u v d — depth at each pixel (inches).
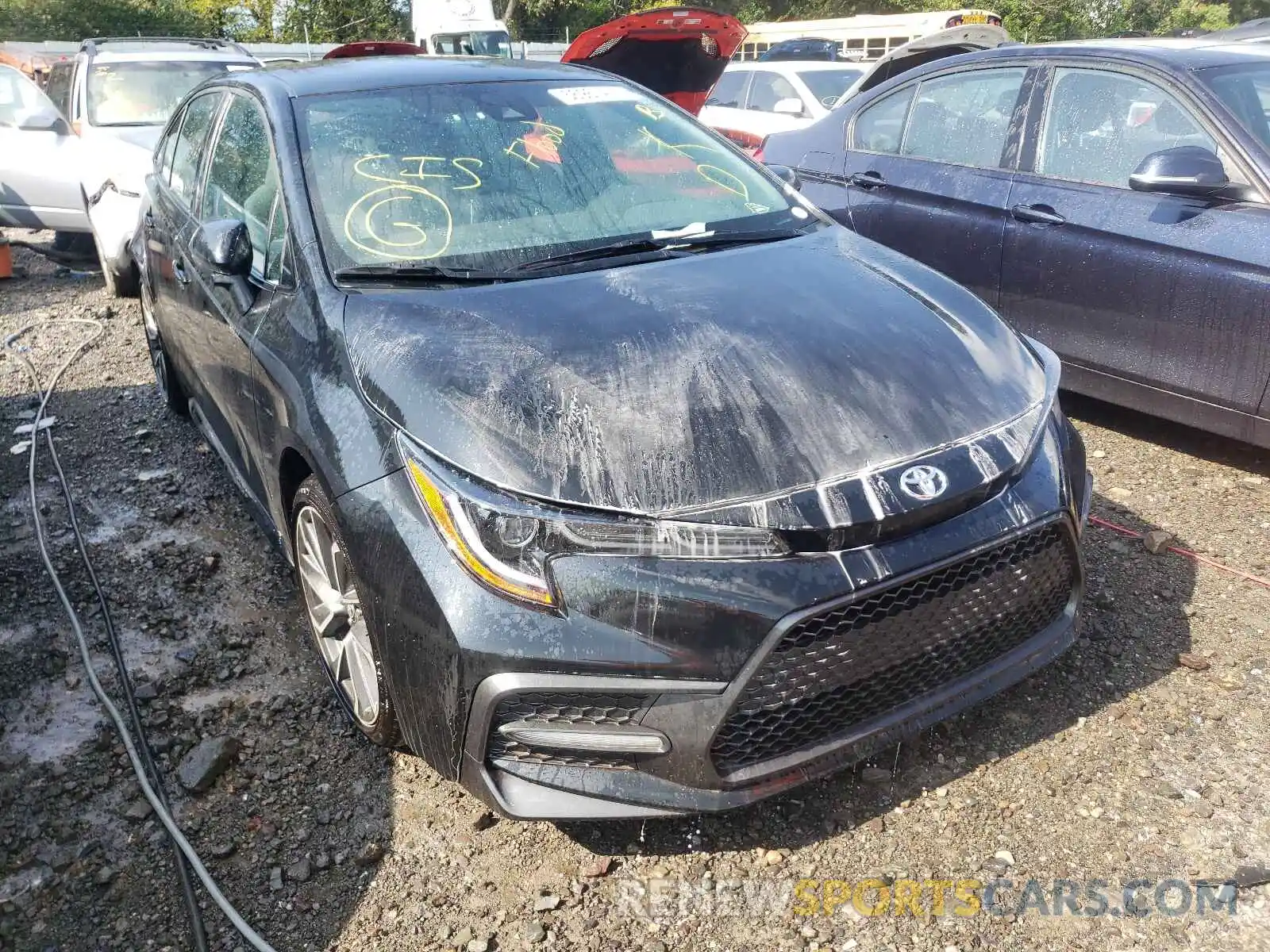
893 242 197.5
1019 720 108.6
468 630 82.1
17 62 656.4
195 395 161.5
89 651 129.3
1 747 112.3
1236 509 150.6
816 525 82.6
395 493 88.7
